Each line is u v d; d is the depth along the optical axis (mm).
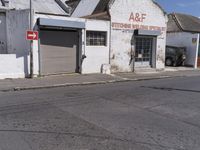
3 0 21422
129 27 18781
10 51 16250
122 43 18500
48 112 7863
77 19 16000
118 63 18422
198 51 26422
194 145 5648
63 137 5871
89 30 16719
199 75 19562
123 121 7199
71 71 16609
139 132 6363
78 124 6801
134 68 19531
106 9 17859
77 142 5602
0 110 7973
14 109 8109
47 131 6227
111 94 10945
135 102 9547
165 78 17438
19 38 15461
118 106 8883
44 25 14625
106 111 8180
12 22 15797
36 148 5250
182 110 8594
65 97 10109
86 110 8227
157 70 21000
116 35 18109
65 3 25781
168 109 8680
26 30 14844
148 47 20641
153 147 5488
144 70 20156
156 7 20344
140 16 19375
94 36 17156
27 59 14508
